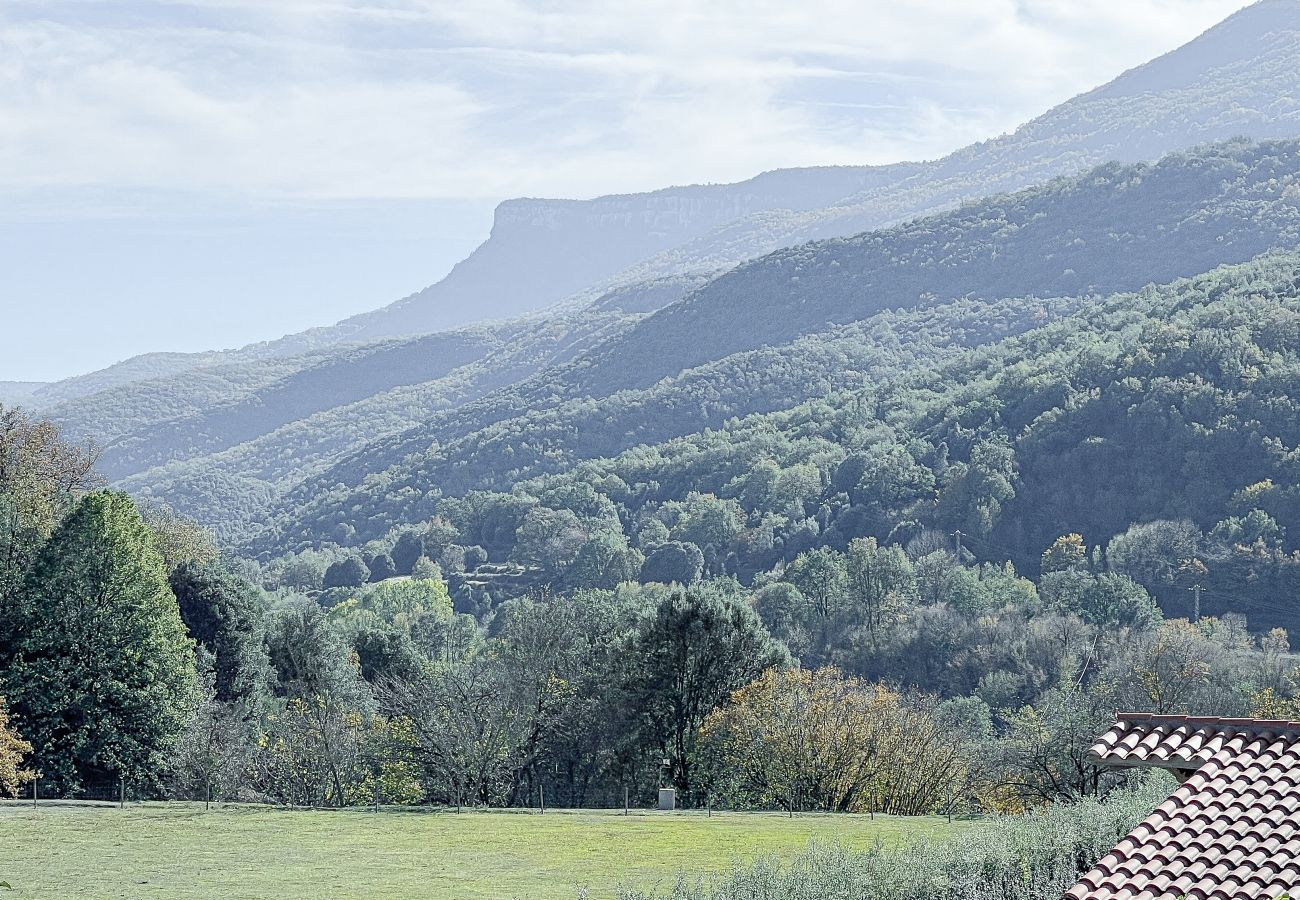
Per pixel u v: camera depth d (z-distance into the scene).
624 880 24.36
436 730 45.12
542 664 53.81
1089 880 11.95
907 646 85.00
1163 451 111.56
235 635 57.84
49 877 25.00
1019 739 46.91
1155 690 53.34
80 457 71.12
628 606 63.94
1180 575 95.25
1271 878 11.48
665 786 50.97
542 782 53.00
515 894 22.92
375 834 31.72
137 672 45.88
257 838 30.89
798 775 44.31
